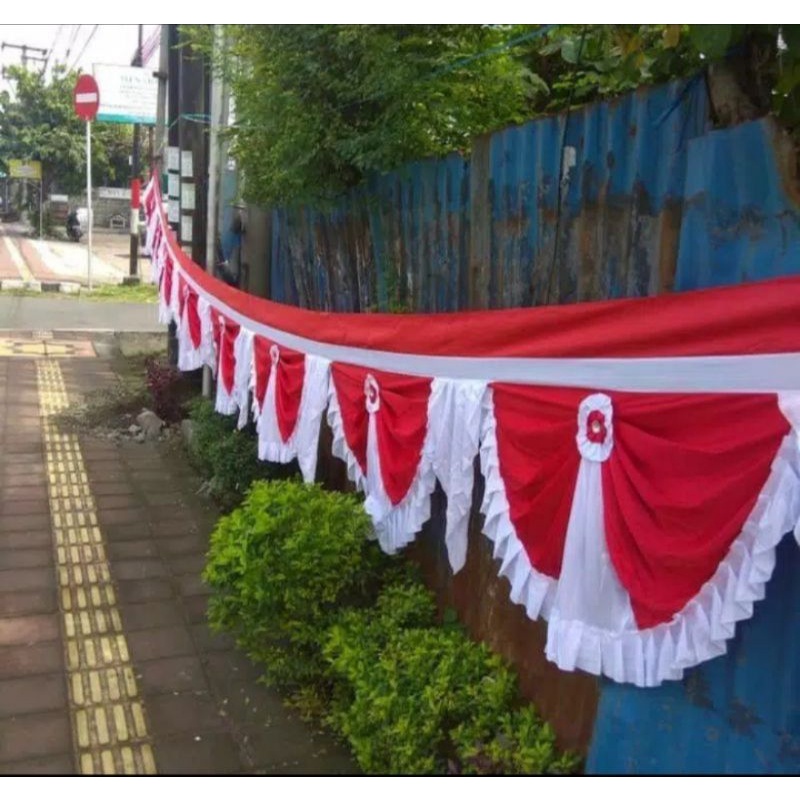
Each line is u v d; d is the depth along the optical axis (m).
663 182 2.49
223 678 3.86
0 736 3.38
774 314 1.88
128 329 13.70
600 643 2.35
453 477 3.00
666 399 2.15
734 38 2.05
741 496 1.95
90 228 18.80
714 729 2.24
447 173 3.76
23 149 31.47
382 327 3.43
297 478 5.00
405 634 3.40
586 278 2.84
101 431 7.82
